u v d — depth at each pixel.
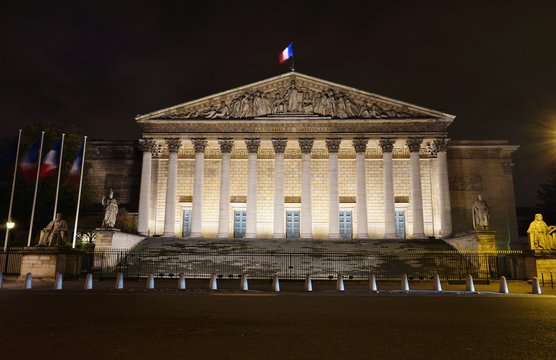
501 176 80.12
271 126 71.12
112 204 57.41
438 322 17.62
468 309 22.20
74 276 43.16
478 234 52.62
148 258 55.34
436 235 72.12
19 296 27.38
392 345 13.16
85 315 18.88
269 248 61.06
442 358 11.67
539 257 42.66
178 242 63.88
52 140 69.62
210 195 77.31
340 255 55.38
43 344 12.97
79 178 56.91
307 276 35.62
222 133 71.38
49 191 68.19
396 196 76.38
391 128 70.44
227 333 14.89
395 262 53.81
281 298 27.80
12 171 51.50
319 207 76.75
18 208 68.62
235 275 47.88
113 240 55.12
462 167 80.44
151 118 71.94
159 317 18.42
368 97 71.12
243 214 77.06
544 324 17.27
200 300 25.84
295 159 78.44
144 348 12.52
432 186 73.44
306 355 11.82
